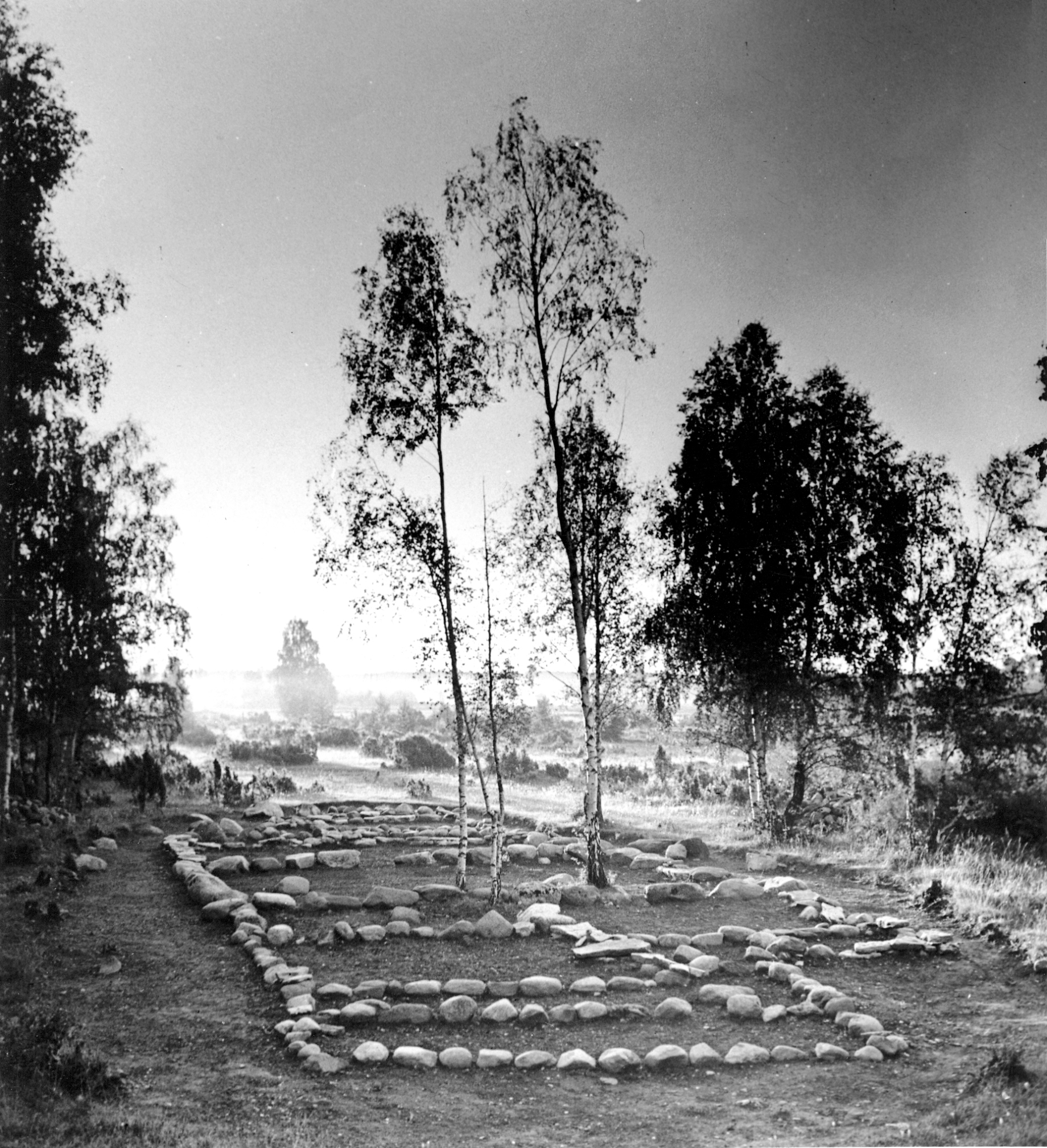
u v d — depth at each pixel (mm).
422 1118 7809
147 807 29312
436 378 17484
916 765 23141
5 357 21344
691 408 25969
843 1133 7328
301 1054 9141
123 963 12469
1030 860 19484
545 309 18359
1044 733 22344
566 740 60281
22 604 24453
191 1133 7055
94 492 28875
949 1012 10828
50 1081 7988
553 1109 8070
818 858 20281
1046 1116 6965
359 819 27562
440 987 11070
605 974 12055
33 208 21078
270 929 13719
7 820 20453
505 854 20562
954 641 23078
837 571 24391
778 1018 10406
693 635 24828
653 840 22297
